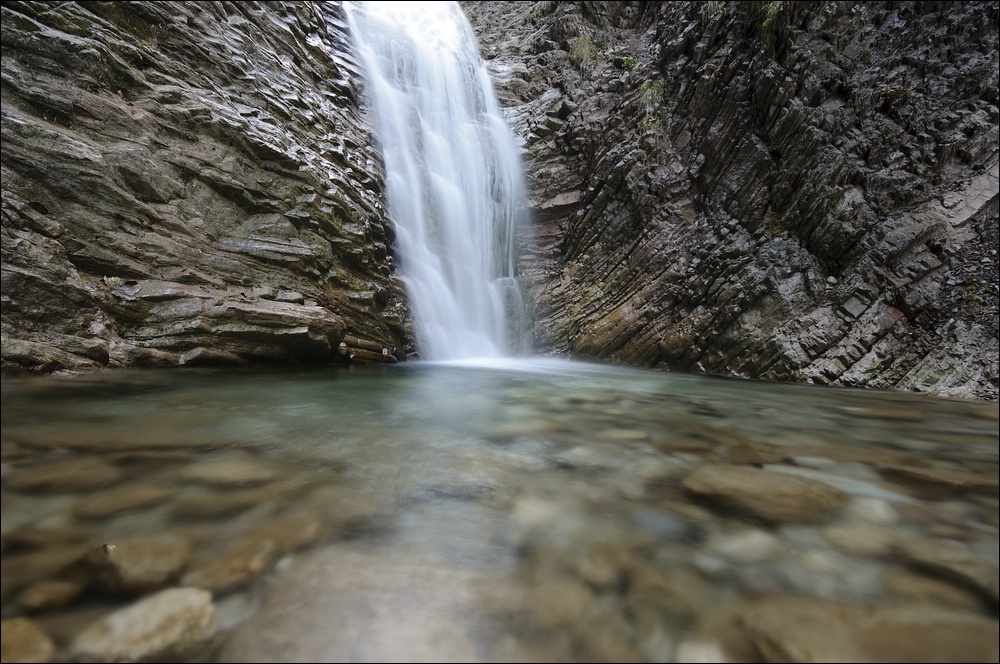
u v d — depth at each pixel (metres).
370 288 7.83
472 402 4.41
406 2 15.34
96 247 4.89
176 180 5.69
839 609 1.38
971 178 7.39
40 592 1.30
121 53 5.55
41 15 5.00
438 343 9.66
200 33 6.78
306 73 9.04
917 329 7.06
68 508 1.80
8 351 4.11
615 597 1.42
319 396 4.30
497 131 13.16
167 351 5.16
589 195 11.52
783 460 2.80
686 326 9.09
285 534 1.69
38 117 4.76
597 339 10.25
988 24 7.67
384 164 9.88
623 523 1.89
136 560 1.48
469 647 1.20
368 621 1.26
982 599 1.45
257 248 6.29
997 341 6.42
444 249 10.73
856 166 8.06
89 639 1.15
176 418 3.19
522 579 1.49
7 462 2.22
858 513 2.03
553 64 14.02
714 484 2.32
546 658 1.18
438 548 1.65
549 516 1.93
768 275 8.34
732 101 9.57
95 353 4.64
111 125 5.24
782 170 8.73
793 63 8.80
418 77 12.37
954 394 6.26
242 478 2.18
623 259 10.59
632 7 13.66
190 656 1.12
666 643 1.24
